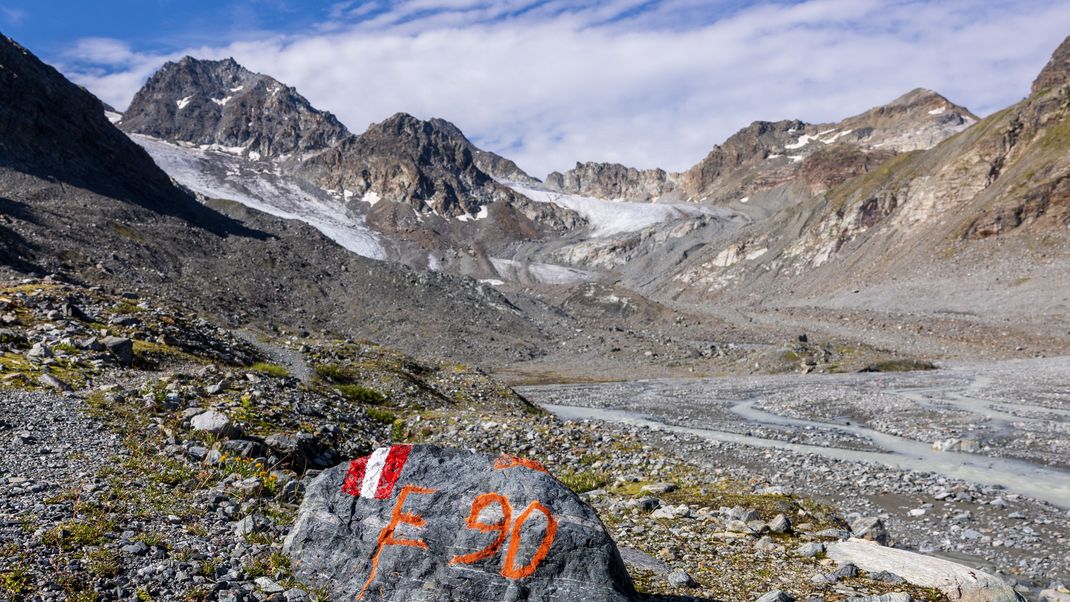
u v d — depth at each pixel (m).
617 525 18.38
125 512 11.83
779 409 58.88
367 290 151.12
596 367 121.62
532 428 33.03
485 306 157.12
